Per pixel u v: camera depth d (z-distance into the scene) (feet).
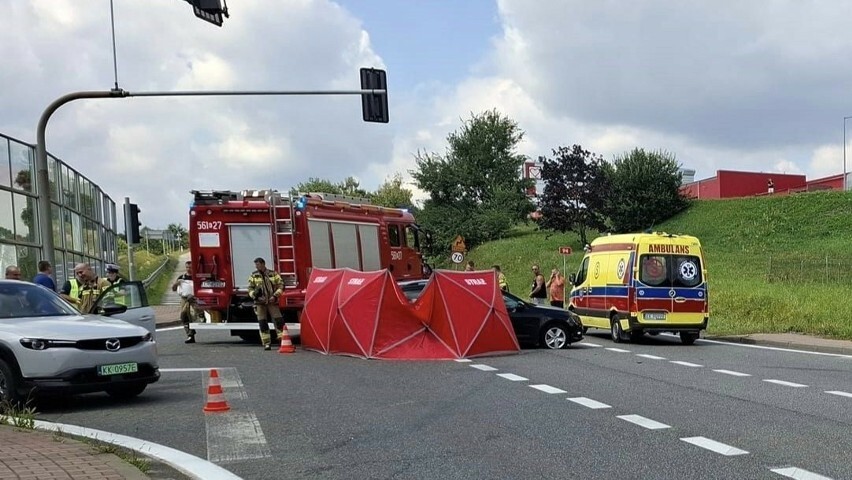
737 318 70.59
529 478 19.60
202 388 34.76
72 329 29.14
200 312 56.54
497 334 49.44
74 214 77.10
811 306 67.67
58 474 18.45
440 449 22.79
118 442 23.24
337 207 61.41
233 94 56.80
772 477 19.51
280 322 52.80
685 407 29.66
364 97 58.90
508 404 30.45
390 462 21.31
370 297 47.83
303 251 56.65
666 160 185.47
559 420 27.12
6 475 18.26
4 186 56.24
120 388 31.07
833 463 20.88
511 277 164.35
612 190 169.37
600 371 41.04
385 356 46.75
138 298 41.70
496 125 228.02
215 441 23.97
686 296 59.57
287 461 21.47
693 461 21.15
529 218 223.71
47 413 28.89
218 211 56.44
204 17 42.06
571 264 154.10
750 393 33.17
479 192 229.25
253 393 33.35
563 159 166.20
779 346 56.44
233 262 56.29
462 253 112.37
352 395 32.78
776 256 126.82
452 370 41.50
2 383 28.12
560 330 55.31
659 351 52.85
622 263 61.31
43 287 33.65
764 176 223.71
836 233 145.59
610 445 23.15
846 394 32.81
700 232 166.30
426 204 232.32
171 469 20.51
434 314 47.88
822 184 215.72
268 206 56.59
